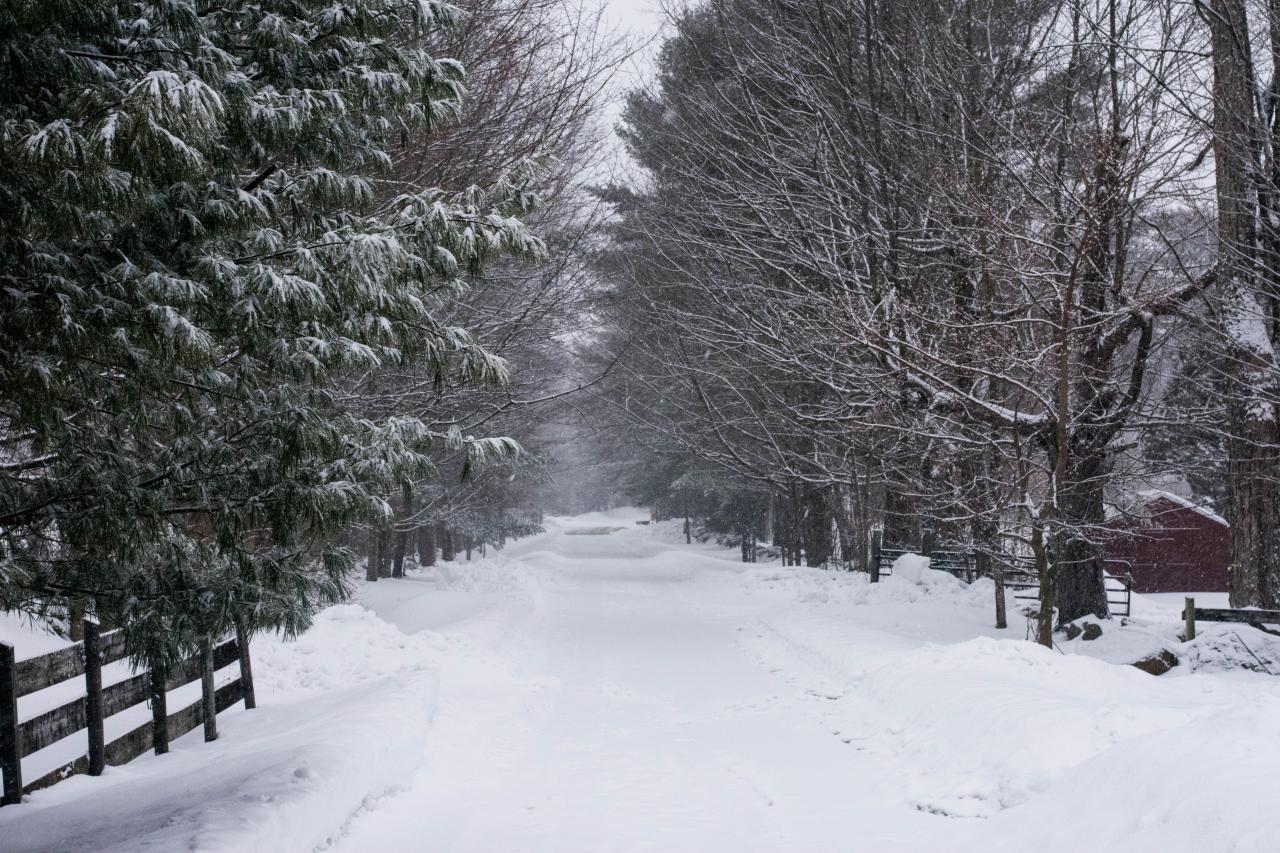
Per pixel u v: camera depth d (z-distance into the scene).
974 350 14.45
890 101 18.62
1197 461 16.92
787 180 20.61
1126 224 14.84
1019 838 5.89
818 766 8.84
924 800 7.35
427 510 31.33
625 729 10.94
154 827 5.68
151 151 4.69
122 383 5.63
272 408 6.08
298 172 6.42
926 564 23.91
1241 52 13.77
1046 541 14.10
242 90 5.57
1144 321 15.05
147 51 5.23
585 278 19.25
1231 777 4.78
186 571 6.37
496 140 14.28
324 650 14.23
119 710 8.62
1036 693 9.07
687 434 32.38
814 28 19.11
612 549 60.09
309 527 6.23
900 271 17.42
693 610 25.44
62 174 4.83
